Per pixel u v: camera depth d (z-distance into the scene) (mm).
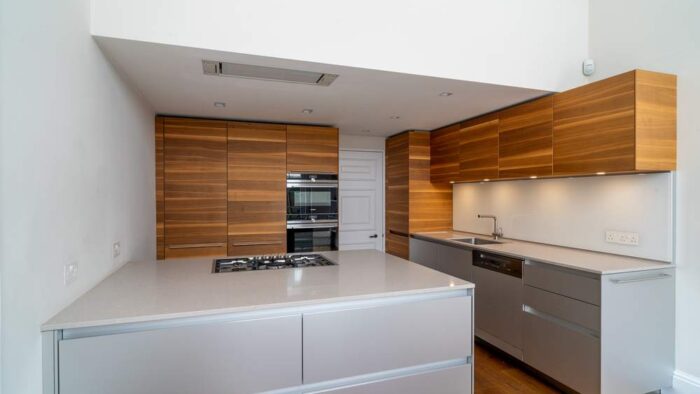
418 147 4316
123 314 1360
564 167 2631
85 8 1635
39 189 1225
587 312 2199
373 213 4887
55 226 1345
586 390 2203
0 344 1006
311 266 2268
